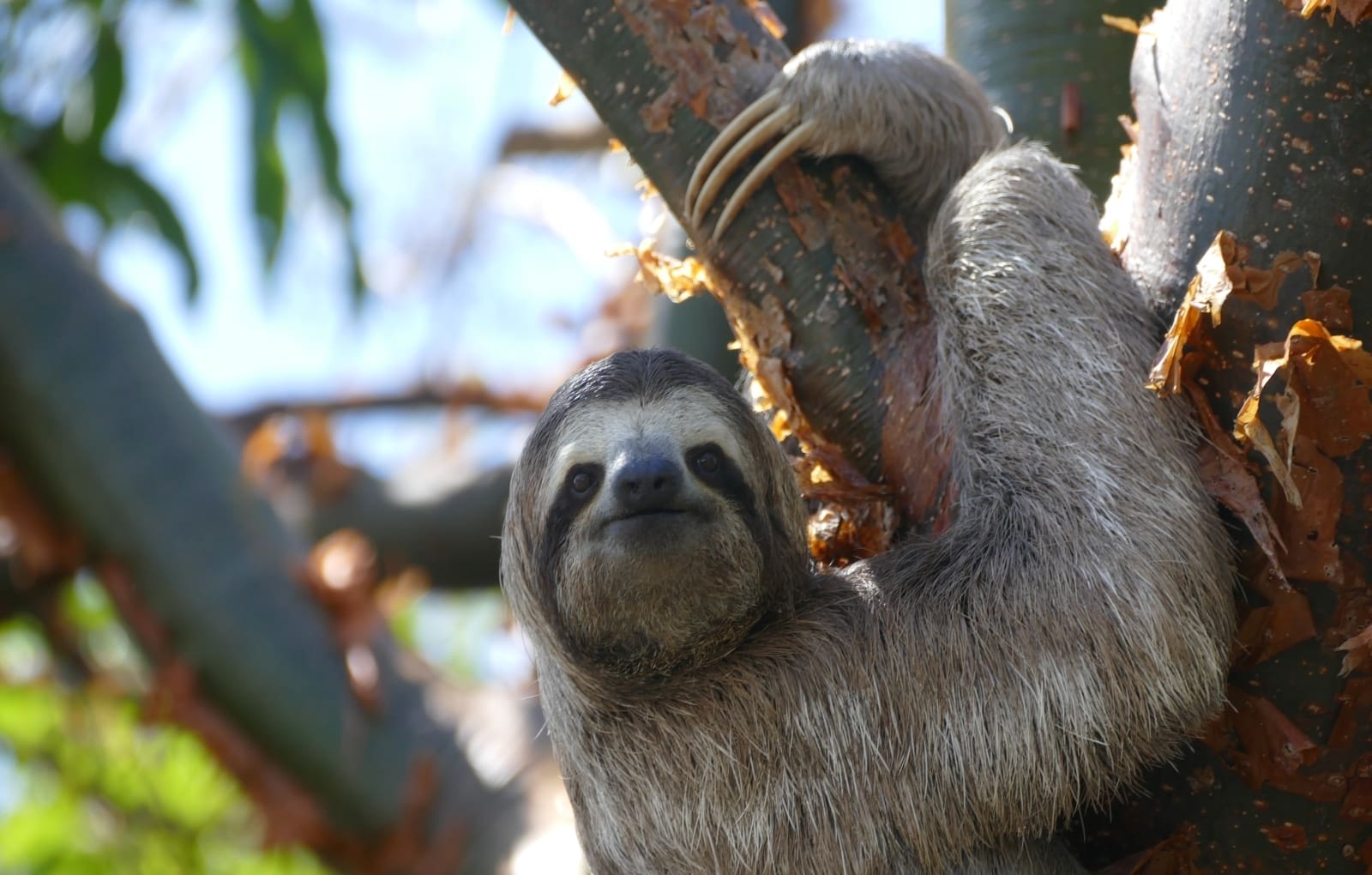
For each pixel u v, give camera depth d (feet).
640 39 28.07
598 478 26.55
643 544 25.86
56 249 51.29
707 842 26.91
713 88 27.86
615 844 28.09
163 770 55.01
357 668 48.57
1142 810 25.36
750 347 28.37
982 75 34.35
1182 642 23.95
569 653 27.91
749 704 26.91
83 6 60.08
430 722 48.70
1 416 48.91
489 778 47.50
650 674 27.55
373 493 56.29
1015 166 27.84
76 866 53.72
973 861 25.44
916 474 27.37
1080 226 26.89
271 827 47.78
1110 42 33.17
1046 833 25.76
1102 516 24.85
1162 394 24.53
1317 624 23.70
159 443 49.44
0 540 50.88
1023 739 24.71
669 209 29.09
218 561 48.83
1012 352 26.37
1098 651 24.35
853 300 27.58
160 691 47.91
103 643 58.13
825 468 28.07
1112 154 32.76
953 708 25.22
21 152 60.08
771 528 27.07
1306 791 24.03
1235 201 24.11
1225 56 24.50
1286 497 23.56
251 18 59.98
